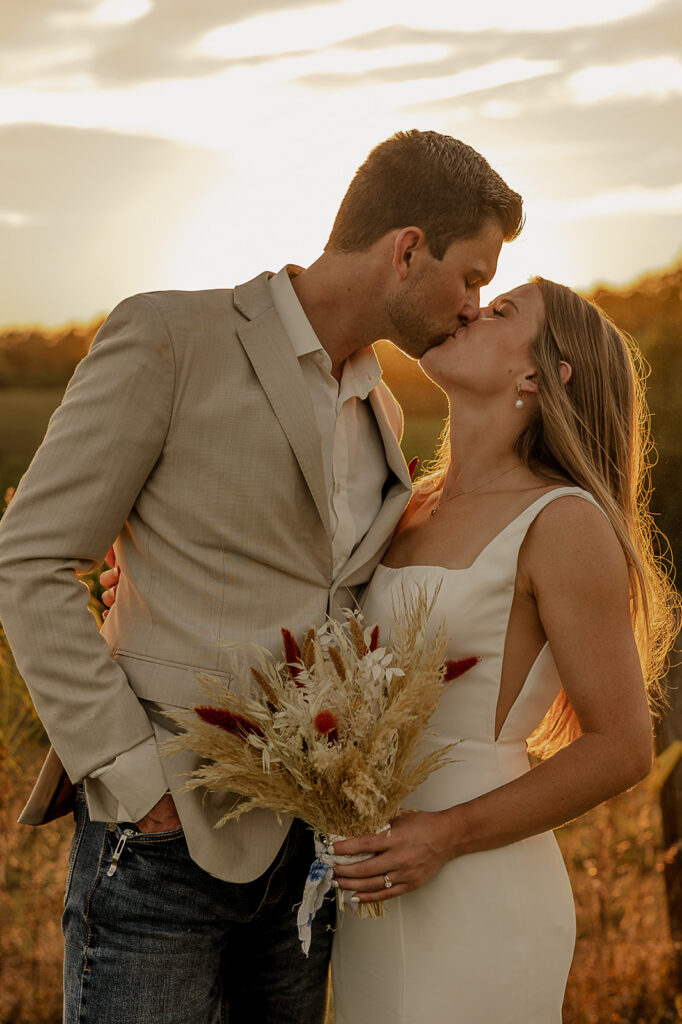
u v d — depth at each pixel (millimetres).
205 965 1879
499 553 1875
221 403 1780
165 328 1759
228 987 2111
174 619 1791
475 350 2035
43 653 1695
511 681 1905
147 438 1737
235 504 1784
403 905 1885
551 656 1926
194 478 1782
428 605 1901
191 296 1845
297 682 1684
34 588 1691
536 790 1771
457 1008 1828
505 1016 1836
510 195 1995
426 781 1910
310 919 1720
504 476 2045
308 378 1954
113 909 1784
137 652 1813
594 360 2047
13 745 3289
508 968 1833
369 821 1658
